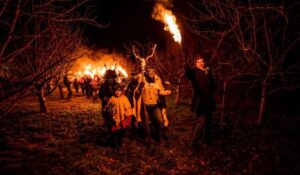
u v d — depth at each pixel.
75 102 15.31
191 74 6.04
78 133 7.80
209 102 6.13
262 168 5.09
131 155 5.99
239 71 8.25
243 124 7.85
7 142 6.71
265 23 6.89
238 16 6.96
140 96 6.86
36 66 7.04
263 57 8.39
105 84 6.71
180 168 5.39
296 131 6.86
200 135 6.54
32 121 9.45
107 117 6.44
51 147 6.52
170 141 6.86
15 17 3.36
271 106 9.57
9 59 3.41
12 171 4.97
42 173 4.96
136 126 7.02
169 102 12.87
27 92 3.53
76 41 10.33
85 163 5.45
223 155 5.85
